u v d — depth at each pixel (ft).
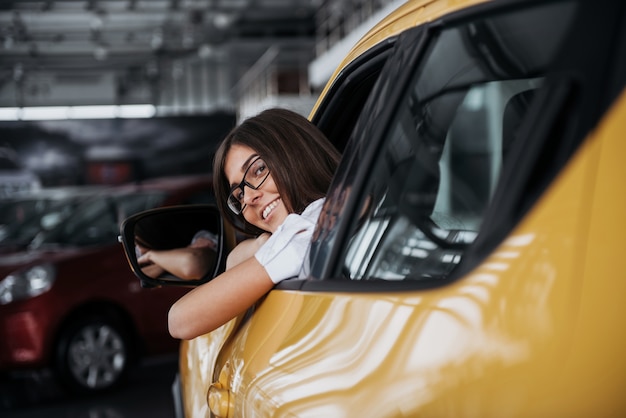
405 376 2.66
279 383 3.59
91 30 122.11
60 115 141.28
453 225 4.63
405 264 3.34
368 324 3.04
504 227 2.48
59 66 140.05
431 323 2.63
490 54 2.93
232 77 128.57
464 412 2.43
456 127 6.08
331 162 5.31
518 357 2.32
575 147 2.36
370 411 2.77
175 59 141.49
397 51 3.56
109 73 142.20
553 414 2.25
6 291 20.16
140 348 21.30
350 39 71.15
